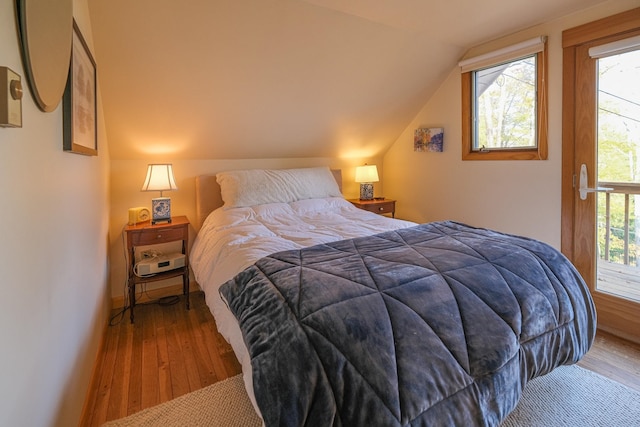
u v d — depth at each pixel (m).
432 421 0.98
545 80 2.54
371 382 0.96
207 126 2.85
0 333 0.72
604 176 2.31
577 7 2.27
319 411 0.94
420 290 1.25
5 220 0.76
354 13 2.30
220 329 1.66
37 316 0.96
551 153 2.56
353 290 1.19
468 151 3.20
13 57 0.80
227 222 2.53
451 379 1.06
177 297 3.00
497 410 1.14
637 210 2.18
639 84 2.11
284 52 2.43
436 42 2.82
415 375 1.01
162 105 2.52
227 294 1.46
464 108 3.17
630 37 2.09
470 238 1.85
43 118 1.05
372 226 2.39
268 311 1.18
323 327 1.05
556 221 2.57
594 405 1.59
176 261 2.68
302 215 2.89
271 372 0.99
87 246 1.74
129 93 2.34
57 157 1.21
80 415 1.49
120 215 2.84
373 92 3.14
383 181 4.28
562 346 1.48
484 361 1.15
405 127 3.87
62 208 1.26
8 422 0.76
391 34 2.59
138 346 2.18
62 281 1.24
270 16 2.15
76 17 1.54
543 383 1.75
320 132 3.44
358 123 3.51
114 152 2.75
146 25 1.98
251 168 3.46
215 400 1.68
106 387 1.78
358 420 0.93
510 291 1.38
